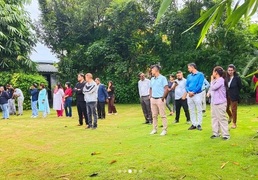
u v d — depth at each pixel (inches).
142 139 258.1
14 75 717.9
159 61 763.4
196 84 283.4
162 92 267.3
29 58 837.8
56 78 916.6
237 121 334.6
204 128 295.1
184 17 729.0
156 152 208.8
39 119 478.6
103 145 243.4
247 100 623.5
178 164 180.1
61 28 889.5
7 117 514.6
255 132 262.2
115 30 818.2
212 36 645.3
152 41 784.3
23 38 834.8
